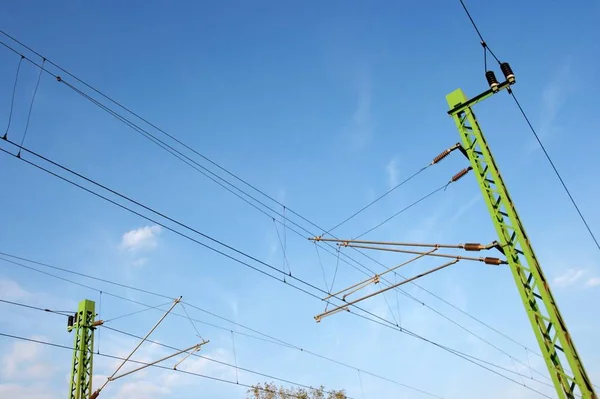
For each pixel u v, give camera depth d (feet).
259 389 155.63
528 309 47.96
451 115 59.62
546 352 45.65
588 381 43.21
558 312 46.52
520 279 49.47
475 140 57.16
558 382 44.29
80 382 92.58
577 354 44.52
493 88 56.18
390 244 63.16
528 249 50.03
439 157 59.36
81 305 99.76
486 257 53.62
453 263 59.21
